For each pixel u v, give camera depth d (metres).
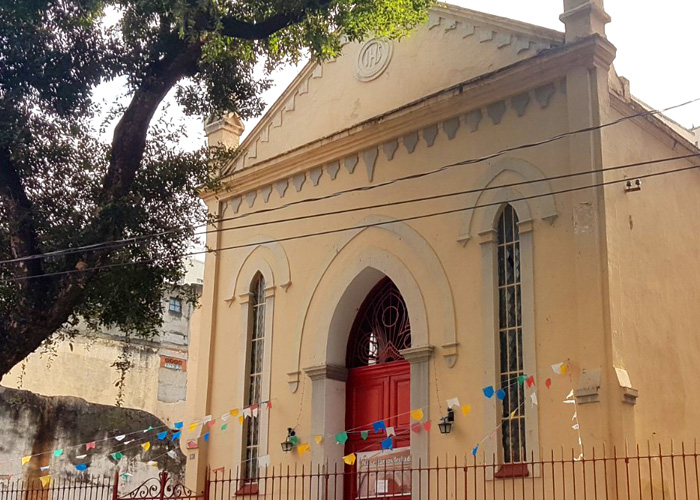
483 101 13.05
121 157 12.86
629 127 12.48
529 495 11.30
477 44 13.66
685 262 13.05
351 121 15.30
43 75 12.70
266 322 15.61
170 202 14.13
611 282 11.26
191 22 12.02
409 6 13.23
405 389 13.77
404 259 13.64
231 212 16.89
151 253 13.71
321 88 16.02
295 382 14.77
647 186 12.58
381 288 14.64
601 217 11.47
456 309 12.75
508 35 13.27
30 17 12.12
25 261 12.39
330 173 15.16
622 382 10.80
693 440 12.18
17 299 12.72
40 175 13.32
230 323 16.33
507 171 12.61
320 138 15.17
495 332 12.21
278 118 16.62
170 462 20.31
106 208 12.57
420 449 12.66
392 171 14.18
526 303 11.97
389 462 13.53
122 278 13.38
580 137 11.83
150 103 13.07
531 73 12.48
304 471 14.00
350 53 15.63
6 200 12.70
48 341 14.85
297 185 15.70
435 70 14.17
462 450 12.20
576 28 12.17
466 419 12.25
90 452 18.95
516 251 12.41
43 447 18.27
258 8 13.35
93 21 13.06
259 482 14.77
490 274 12.44
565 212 11.84
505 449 11.84
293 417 14.65
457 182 13.21
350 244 14.55
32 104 12.93
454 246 13.00
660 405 11.66
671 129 13.27
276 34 14.43
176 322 28.06
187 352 28.23
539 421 11.48
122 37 13.31
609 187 11.70
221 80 14.93
